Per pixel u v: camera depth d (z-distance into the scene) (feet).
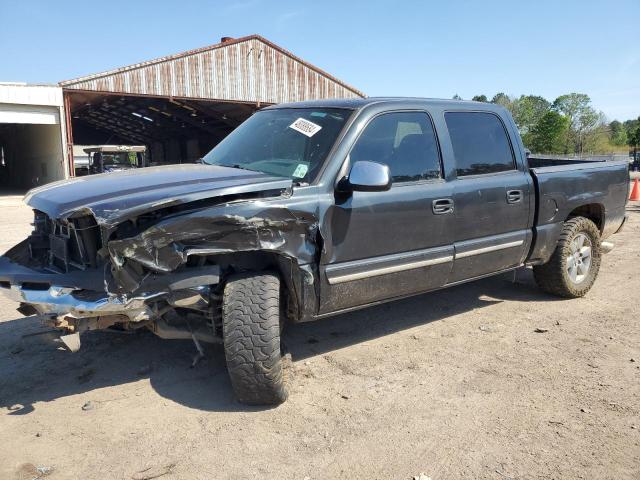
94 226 10.34
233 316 10.46
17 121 79.51
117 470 9.16
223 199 10.27
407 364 13.38
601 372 12.86
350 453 9.63
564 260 17.75
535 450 9.69
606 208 19.48
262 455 9.57
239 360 10.47
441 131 14.46
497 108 16.44
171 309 11.00
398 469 9.17
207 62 93.25
